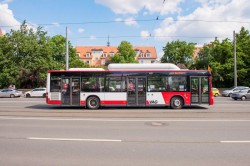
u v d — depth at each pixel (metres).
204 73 18.08
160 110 16.81
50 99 17.94
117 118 12.90
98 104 17.91
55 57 56.81
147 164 5.65
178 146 7.22
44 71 47.56
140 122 11.56
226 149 6.90
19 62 47.59
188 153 6.51
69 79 18.00
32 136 8.53
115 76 17.98
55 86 17.98
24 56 48.75
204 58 50.94
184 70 18.12
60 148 6.98
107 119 12.55
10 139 8.09
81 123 11.30
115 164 5.64
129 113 15.05
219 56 49.31
